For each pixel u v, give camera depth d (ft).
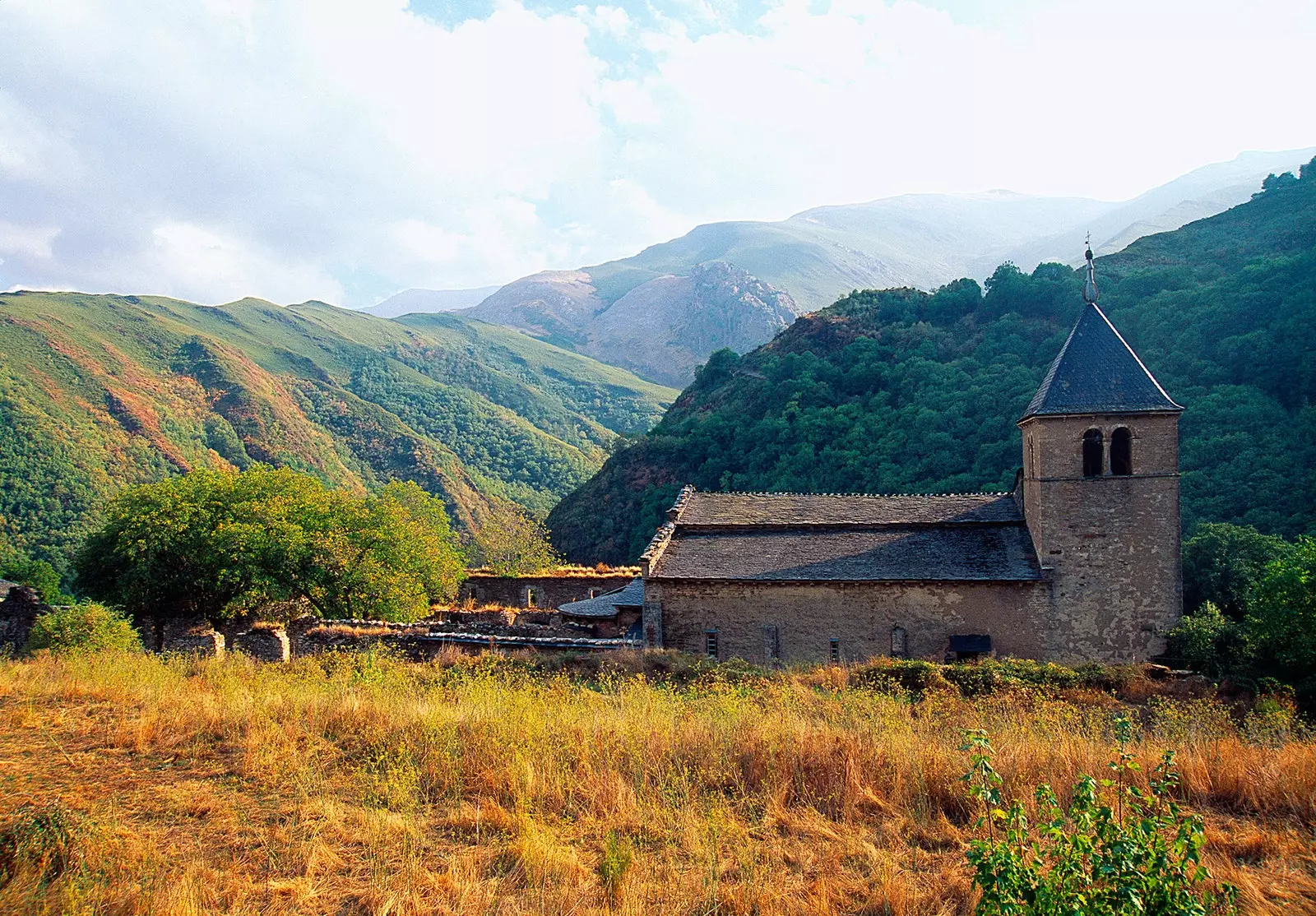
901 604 86.38
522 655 73.82
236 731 41.55
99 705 46.50
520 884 28.12
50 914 23.85
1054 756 37.96
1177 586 83.97
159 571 99.76
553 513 306.96
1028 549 88.94
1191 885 22.48
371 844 30.40
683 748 40.06
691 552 92.48
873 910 26.91
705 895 26.89
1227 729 51.13
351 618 100.63
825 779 37.37
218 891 26.66
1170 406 84.33
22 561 188.34
